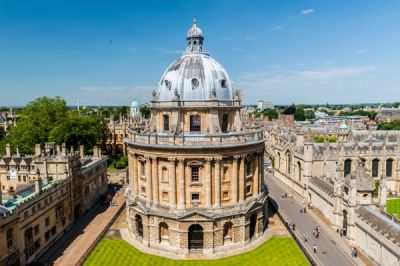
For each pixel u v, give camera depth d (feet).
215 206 228.43
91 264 211.41
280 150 422.00
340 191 259.19
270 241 245.04
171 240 229.66
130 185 261.03
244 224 235.81
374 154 361.10
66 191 265.75
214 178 227.81
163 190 233.35
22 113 433.48
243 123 306.96
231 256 223.51
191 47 267.80
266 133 616.39
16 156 329.52
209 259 219.41
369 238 216.33
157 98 258.98
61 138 398.83
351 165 357.82
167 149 222.69
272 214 300.20
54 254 225.15
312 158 340.39
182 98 241.96
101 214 303.89
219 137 224.53
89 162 342.64
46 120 415.64
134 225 249.75
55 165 269.44
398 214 293.64
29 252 210.59
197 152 221.66
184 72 248.32
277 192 373.61
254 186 250.78
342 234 252.62
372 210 225.15
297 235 254.68
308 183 332.80
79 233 260.83
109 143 596.29
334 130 596.29
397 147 364.99
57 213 249.34
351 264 209.77
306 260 216.13
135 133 244.63
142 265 211.41
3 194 224.33
